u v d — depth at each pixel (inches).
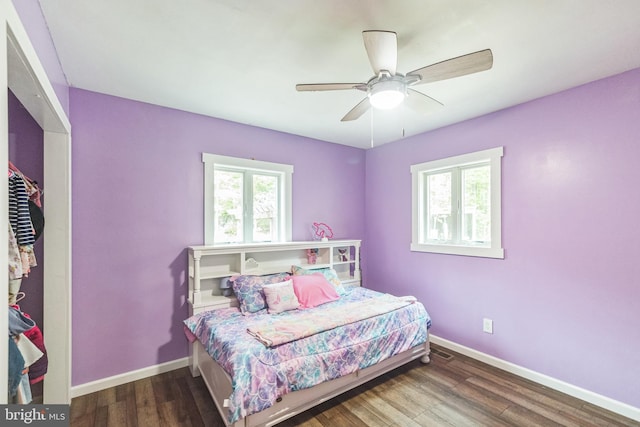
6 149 36.0
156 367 106.1
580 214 92.4
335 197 159.2
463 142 124.6
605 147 87.7
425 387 97.9
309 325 87.4
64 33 67.3
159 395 92.6
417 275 142.9
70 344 85.0
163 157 109.5
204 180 118.0
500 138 112.3
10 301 58.9
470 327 121.3
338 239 159.8
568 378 94.5
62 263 82.9
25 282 81.5
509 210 109.5
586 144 91.4
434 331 134.9
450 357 120.4
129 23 64.2
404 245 149.6
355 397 92.2
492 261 114.3
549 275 99.2
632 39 69.3
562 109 96.6
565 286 95.6
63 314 83.0
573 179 94.0
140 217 104.7
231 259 125.1
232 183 129.3
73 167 93.7
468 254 121.6
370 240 169.0
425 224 144.3
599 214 88.8
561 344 96.2
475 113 116.1
